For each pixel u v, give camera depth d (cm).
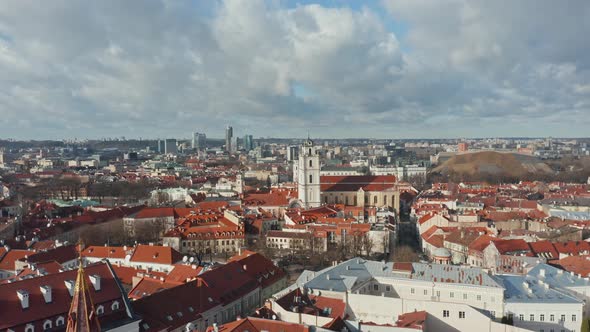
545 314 14188
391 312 14200
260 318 12500
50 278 12800
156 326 13775
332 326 11981
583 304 14238
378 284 16012
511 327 13050
